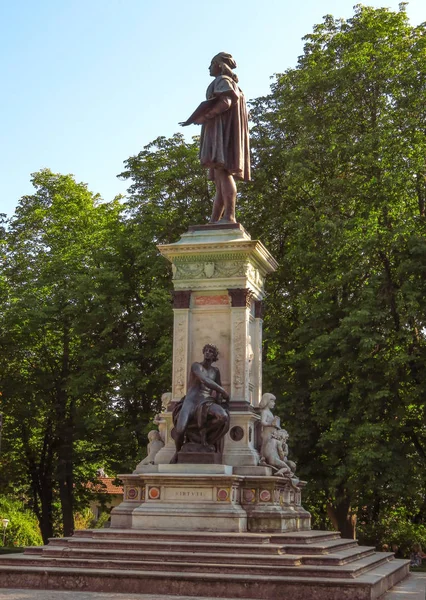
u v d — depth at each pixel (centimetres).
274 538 1670
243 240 2067
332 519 3422
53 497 4550
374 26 3531
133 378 3425
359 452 2789
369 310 2944
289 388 3247
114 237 3850
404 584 1866
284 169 3553
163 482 1831
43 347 3991
